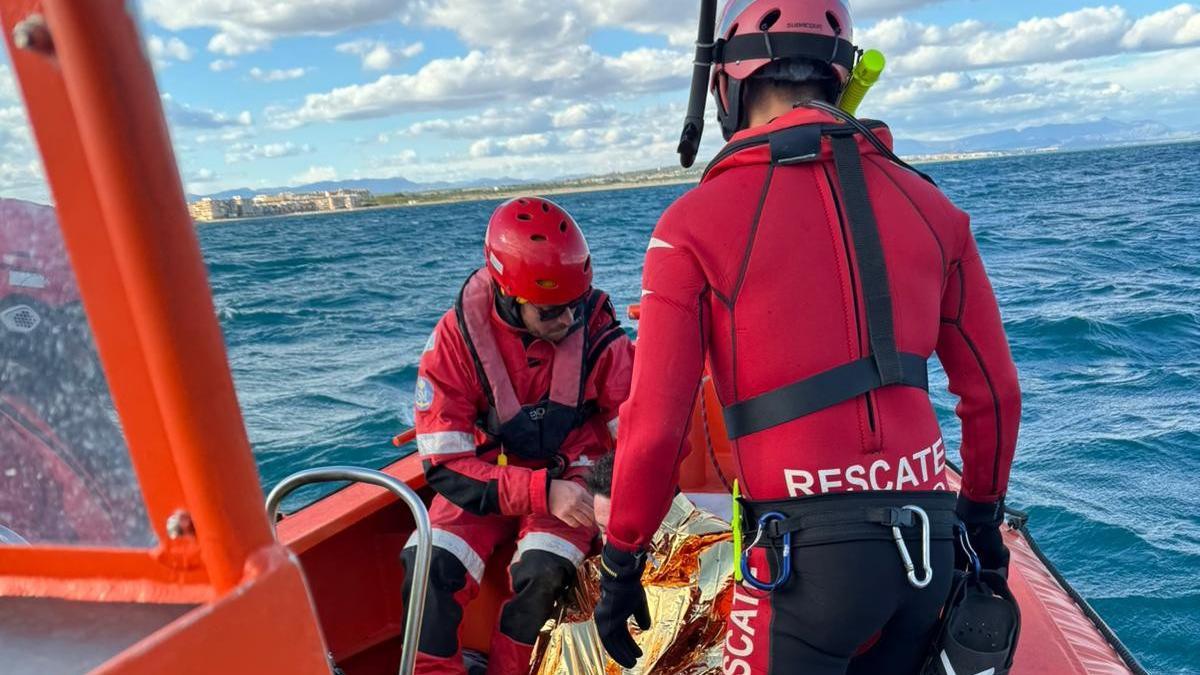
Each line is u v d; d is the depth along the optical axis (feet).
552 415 7.72
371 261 93.30
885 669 4.99
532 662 6.98
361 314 52.42
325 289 66.49
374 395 30.99
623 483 4.73
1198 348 32.09
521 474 7.24
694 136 5.38
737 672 4.92
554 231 7.12
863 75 4.99
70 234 2.09
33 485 2.60
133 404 2.23
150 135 1.98
